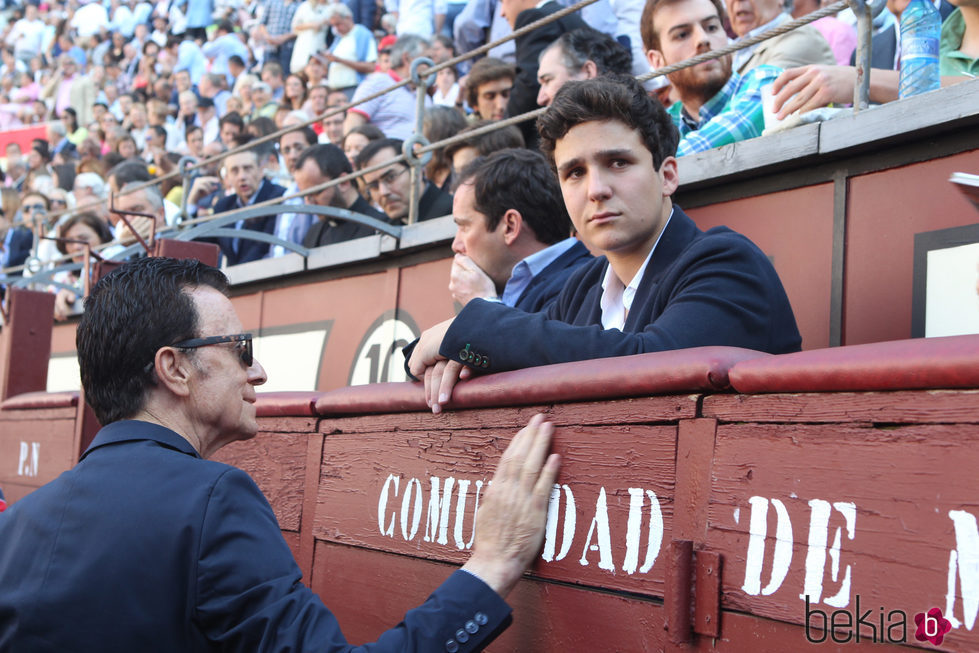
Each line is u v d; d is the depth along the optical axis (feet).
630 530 4.58
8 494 13.16
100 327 5.43
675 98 13.05
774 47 11.23
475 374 5.75
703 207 8.66
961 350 3.44
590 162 6.18
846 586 3.67
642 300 6.30
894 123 7.04
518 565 4.85
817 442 3.87
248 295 15.44
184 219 19.62
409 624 4.51
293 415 7.36
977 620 3.26
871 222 7.38
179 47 35.53
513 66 15.71
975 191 4.70
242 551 4.66
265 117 24.97
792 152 7.73
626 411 4.72
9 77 48.19
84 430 11.25
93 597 4.69
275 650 4.35
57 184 34.81
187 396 5.43
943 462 3.45
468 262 8.87
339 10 26.00
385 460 6.30
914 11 8.21
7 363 14.51
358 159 15.38
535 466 5.02
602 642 4.61
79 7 46.96
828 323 7.57
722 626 4.09
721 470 4.22
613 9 15.80
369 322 12.89
